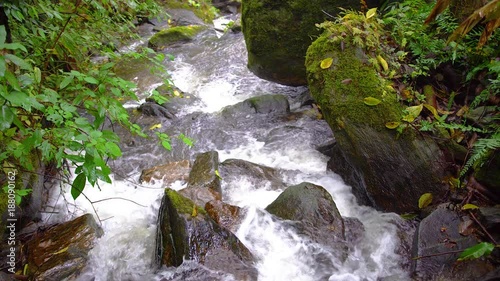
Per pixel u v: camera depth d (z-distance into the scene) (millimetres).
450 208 2918
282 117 4938
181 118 5047
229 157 4277
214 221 2873
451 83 3668
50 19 3615
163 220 2887
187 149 4477
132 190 3801
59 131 2385
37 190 3320
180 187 3752
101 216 3449
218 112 5133
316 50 3625
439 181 3129
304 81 5043
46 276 2734
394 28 3830
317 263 2846
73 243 3012
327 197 3162
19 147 2330
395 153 3232
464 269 2584
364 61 3465
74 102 2637
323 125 4637
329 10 4410
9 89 2004
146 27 8648
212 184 3551
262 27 4633
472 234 2730
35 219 3334
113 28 5133
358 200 3566
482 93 3262
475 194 2945
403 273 2775
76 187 2254
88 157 2244
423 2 3951
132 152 4410
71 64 4086
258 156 4270
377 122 3271
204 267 2654
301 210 3090
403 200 3238
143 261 2961
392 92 3381
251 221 3072
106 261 2955
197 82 6195
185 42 7801
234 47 7207
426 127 3162
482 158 2889
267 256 2879
